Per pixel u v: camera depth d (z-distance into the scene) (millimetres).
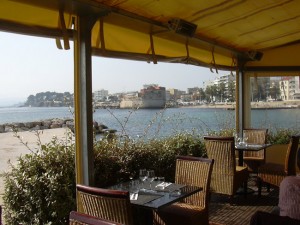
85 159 3160
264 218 1757
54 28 2975
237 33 5105
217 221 4289
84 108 3129
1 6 2568
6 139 9680
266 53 7422
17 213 3266
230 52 6230
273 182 5227
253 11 4141
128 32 3801
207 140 5012
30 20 2793
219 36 5129
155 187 3244
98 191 2383
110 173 3732
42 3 2732
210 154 5000
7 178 3279
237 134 6707
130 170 3947
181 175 3766
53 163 3334
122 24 3615
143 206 2713
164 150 4586
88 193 2443
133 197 2910
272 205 4941
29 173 3275
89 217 1694
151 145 4496
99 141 3855
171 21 3783
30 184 3197
